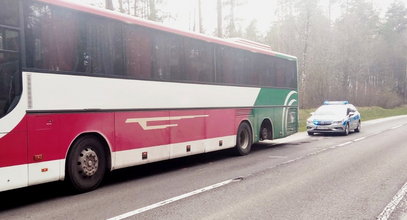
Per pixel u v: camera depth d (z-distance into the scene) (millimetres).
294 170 9883
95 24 7891
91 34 7809
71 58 7406
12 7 6520
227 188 7852
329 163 10961
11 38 6480
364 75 55625
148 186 8195
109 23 8180
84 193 7637
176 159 12391
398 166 10359
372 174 9266
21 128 6539
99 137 8008
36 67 6812
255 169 10109
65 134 7230
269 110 14398
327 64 43031
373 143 16109
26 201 7086
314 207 6422
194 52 10641
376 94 56062
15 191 7930
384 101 56406
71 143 7348
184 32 10250
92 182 7828
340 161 11297
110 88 8156
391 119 37375
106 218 5848
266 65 14234
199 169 10320
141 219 5777
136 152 8750
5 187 6293
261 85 13883
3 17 6387
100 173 8008
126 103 8523
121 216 5934
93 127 7773
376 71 64812
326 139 18484
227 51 12055
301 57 37562
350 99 50469
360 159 11633
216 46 11539
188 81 10383
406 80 73938
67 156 7387
